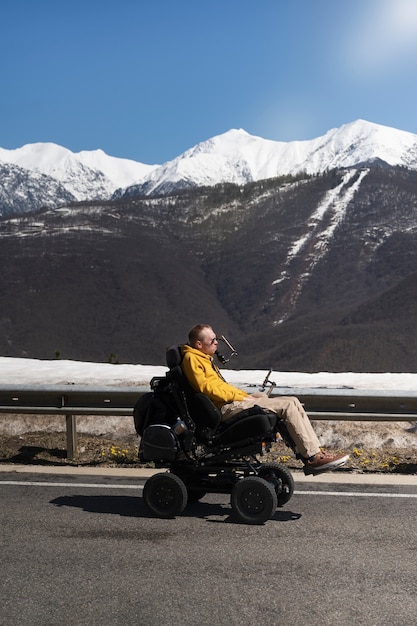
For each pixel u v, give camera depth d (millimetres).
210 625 3496
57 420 8867
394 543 4703
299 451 5363
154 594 3873
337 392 7133
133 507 5691
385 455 7770
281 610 3654
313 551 4555
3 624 3525
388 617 3562
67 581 4066
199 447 5867
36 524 5215
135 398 7477
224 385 5434
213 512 5543
